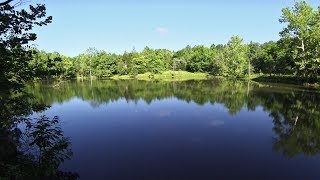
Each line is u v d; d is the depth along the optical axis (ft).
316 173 57.16
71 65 416.05
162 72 442.91
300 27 219.41
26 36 42.73
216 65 399.03
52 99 171.63
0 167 43.52
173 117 111.14
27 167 50.26
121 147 74.90
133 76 411.54
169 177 56.03
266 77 288.92
